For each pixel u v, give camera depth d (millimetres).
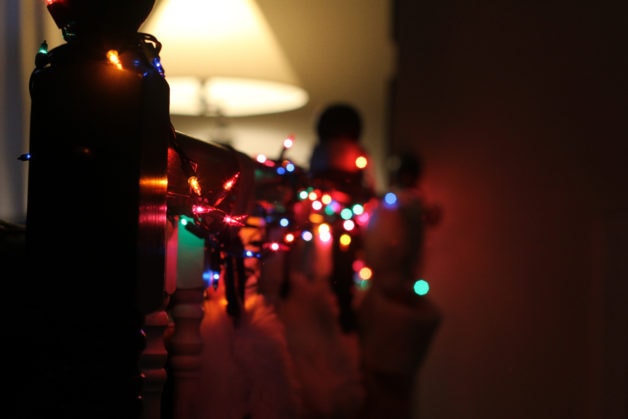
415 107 2543
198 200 943
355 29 2893
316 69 2910
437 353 2303
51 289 772
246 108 2072
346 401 1524
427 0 2521
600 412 1811
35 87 781
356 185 1787
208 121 2672
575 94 1924
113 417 772
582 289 1871
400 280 1898
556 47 1986
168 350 1056
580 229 1884
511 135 2109
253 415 1086
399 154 2527
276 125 2932
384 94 2900
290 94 2037
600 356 1822
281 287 1464
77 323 771
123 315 771
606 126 1845
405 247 1916
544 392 1937
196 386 1052
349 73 2912
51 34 1824
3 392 818
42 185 773
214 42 1862
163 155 825
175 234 980
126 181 769
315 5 2883
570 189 1917
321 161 1795
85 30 795
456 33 2359
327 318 1551
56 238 771
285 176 1324
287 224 1283
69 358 772
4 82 1707
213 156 1016
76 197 769
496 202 2145
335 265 1608
